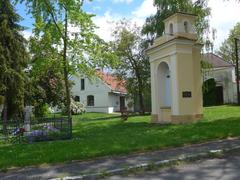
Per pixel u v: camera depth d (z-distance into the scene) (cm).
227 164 975
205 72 3198
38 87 3525
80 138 1664
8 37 2642
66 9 2206
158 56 2394
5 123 1930
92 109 5759
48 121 1944
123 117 2873
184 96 2191
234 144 1205
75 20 2300
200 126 1725
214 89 4675
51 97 3797
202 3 2953
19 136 1720
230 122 1814
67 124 1797
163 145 1255
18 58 2706
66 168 1007
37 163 1084
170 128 1780
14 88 2666
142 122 2494
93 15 2350
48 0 2139
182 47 2205
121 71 4022
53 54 2412
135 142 1330
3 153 1271
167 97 2427
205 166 969
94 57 2552
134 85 4022
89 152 1180
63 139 1680
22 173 979
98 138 1550
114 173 941
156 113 2427
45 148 1324
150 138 1410
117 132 1850
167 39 2269
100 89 5697
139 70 3953
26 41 2792
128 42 3944
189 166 984
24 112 2455
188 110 2195
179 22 2244
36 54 2494
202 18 2930
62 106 3981
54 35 2264
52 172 969
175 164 1013
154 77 2450
